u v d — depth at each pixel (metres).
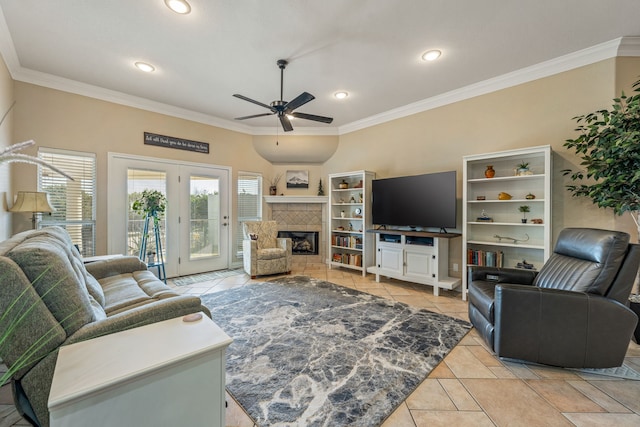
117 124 3.89
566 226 3.04
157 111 4.27
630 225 2.75
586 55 2.88
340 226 5.57
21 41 2.66
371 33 2.56
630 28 2.50
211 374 1.08
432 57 2.98
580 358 1.89
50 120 3.38
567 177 3.03
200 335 1.16
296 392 1.71
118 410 0.89
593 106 2.88
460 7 2.23
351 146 5.30
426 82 3.57
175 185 4.48
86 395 0.82
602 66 2.83
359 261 4.82
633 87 2.73
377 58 2.99
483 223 3.39
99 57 2.96
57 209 3.46
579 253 2.13
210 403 1.08
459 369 1.97
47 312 1.08
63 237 2.02
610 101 2.79
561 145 3.07
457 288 3.83
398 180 4.22
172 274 4.46
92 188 3.71
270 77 3.41
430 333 2.51
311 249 5.97
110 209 3.84
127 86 3.66
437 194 3.78
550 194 2.91
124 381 0.89
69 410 0.81
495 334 2.05
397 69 3.23
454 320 2.80
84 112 3.62
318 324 2.69
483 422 1.48
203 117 4.75
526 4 2.20
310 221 5.88
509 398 1.67
